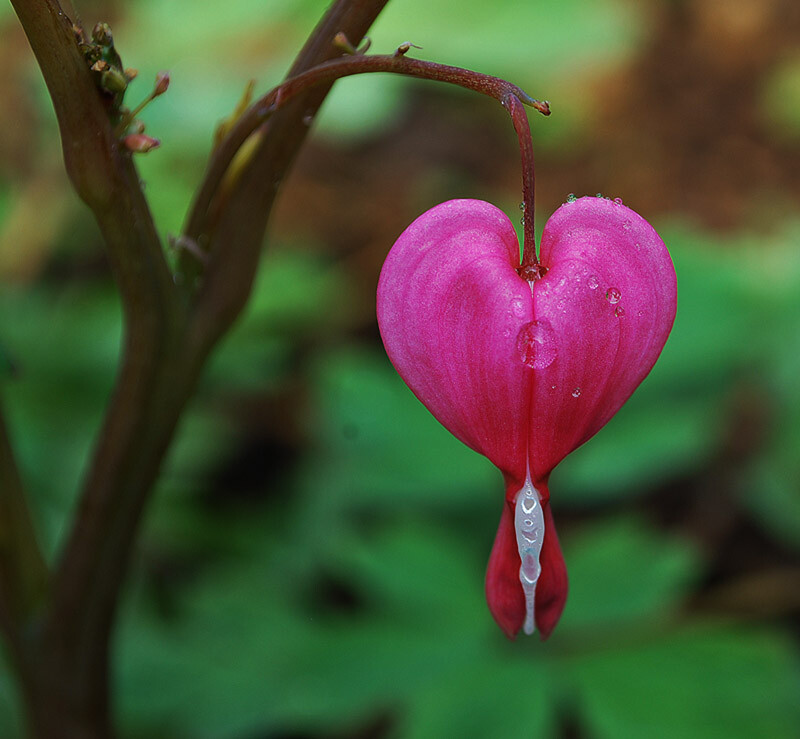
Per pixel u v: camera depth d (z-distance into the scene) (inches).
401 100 23.1
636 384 7.4
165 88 7.8
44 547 13.2
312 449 16.3
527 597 7.5
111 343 15.3
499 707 11.0
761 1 24.8
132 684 11.8
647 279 7.4
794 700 11.1
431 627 11.9
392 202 21.5
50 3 7.6
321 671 11.7
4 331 15.2
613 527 12.9
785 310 14.4
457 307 7.3
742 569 15.2
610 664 11.3
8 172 17.1
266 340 15.6
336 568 14.2
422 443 13.9
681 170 21.9
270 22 14.5
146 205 8.0
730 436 15.1
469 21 14.0
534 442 7.4
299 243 20.4
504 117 22.8
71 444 14.4
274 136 8.1
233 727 11.3
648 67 23.8
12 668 9.2
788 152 21.9
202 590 12.9
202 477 16.9
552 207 21.3
